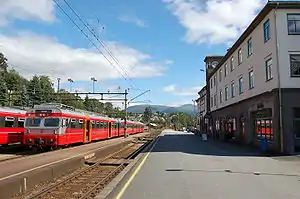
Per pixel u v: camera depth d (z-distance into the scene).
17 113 25.75
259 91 28.83
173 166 16.17
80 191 11.65
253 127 31.05
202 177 12.77
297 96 24.12
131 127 68.44
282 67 24.53
